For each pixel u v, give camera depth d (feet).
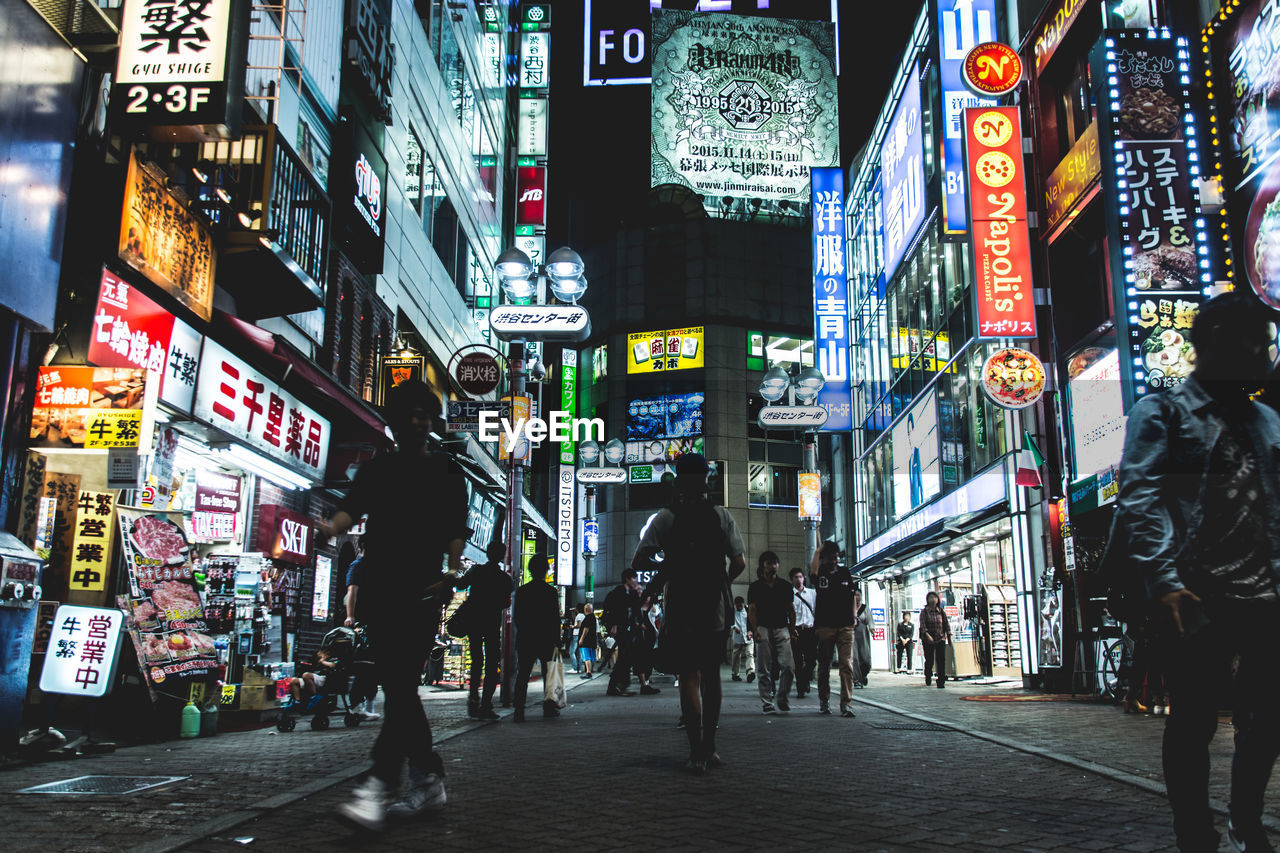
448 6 79.15
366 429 43.37
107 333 26.30
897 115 86.43
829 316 98.07
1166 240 36.55
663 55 175.83
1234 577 9.63
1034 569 50.60
